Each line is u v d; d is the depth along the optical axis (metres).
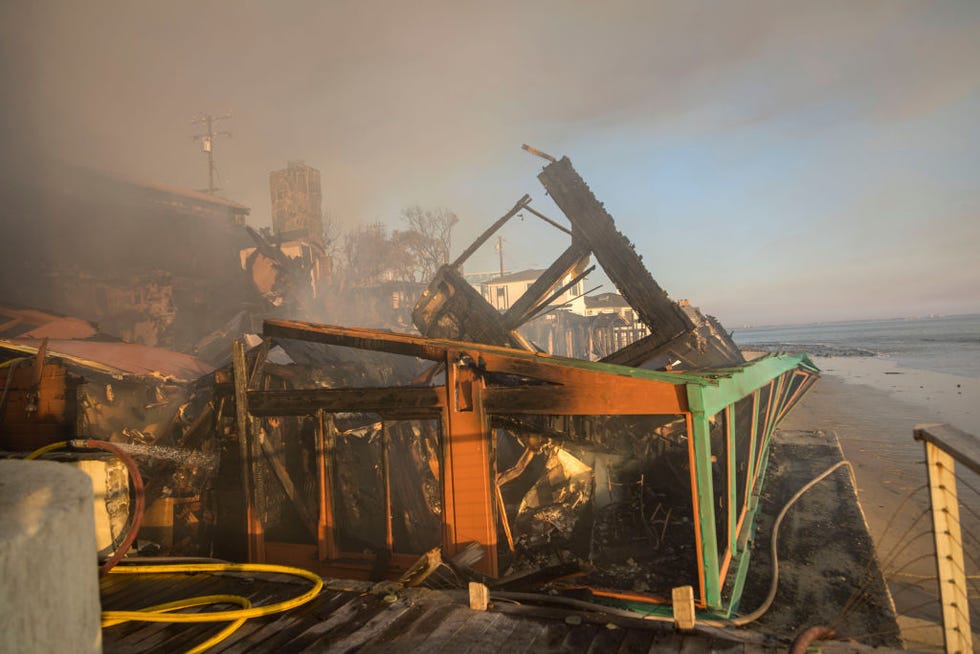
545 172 11.54
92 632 1.55
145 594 4.61
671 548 7.88
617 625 3.80
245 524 8.46
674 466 10.27
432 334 12.76
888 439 19.48
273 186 39.88
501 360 7.20
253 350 10.01
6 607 1.23
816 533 8.81
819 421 24.62
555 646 3.55
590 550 8.12
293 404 8.24
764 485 12.00
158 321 24.33
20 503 1.42
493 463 7.58
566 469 10.24
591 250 11.55
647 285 11.16
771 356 13.16
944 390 35.94
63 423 9.78
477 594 4.15
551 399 6.94
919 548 8.93
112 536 5.17
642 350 11.26
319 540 7.95
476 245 12.29
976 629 6.12
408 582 5.52
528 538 8.88
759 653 3.35
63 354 11.20
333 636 3.80
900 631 5.64
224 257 33.66
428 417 7.59
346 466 9.79
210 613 3.95
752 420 9.62
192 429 9.62
